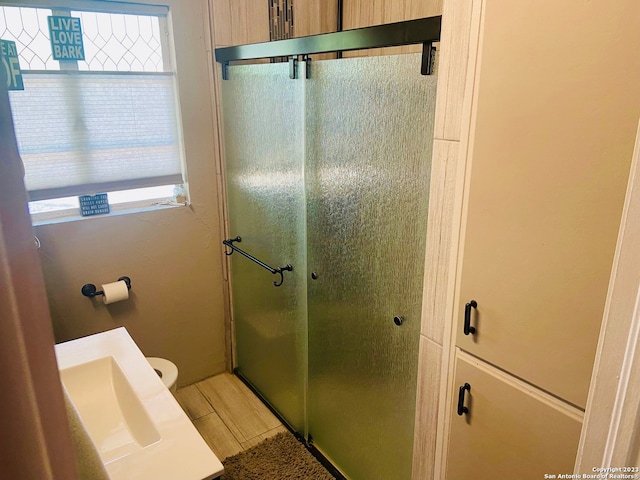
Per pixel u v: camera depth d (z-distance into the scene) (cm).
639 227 52
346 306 171
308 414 211
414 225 134
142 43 206
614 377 58
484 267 107
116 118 205
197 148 230
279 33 235
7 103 29
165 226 230
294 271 199
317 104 164
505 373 108
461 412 121
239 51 202
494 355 109
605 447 61
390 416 160
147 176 221
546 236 93
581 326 91
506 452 112
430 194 120
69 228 203
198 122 228
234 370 275
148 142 218
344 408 185
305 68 166
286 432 226
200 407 244
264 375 244
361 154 149
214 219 246
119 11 195
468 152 105
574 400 95
